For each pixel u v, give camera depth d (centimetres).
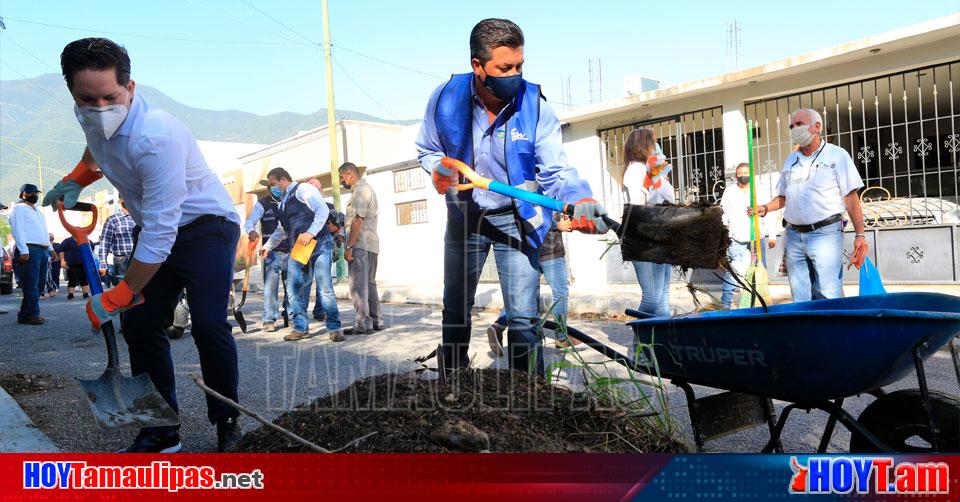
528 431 202
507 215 286
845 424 209
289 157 1931
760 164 942
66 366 546
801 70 868
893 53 804
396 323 759
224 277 288
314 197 623
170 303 291
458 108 291
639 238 227
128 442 321
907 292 246
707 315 239
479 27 269
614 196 1100
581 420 219
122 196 288
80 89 242
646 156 511
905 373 209
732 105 940
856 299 264
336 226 709
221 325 286
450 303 299
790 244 471
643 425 226
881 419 220
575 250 1121
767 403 258
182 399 415
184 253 280
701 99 973
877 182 1092
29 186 895
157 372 289
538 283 293
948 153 1038
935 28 735
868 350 191
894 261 804
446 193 290
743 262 724
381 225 1484
